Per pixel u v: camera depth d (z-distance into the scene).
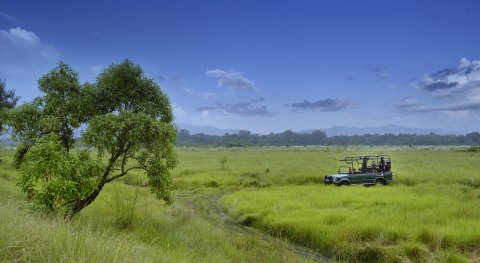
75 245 5.59
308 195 22.50
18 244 5.33
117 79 13.02
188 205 22.31
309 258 11.98
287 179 31.48
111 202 16.42
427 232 12.64
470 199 20.25
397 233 12.93
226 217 19.27
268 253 11.09
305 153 78.62
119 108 13.20
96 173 11.38
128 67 13.15
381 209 17.14
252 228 16.95
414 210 16.69
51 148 10.32
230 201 22.14
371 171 28.84
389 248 12.04
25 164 10.59
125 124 11.80
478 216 15.43
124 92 13.20
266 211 18.06
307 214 17.02
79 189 11.03
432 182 27.55
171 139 13.03
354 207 18.48
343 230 13.63
